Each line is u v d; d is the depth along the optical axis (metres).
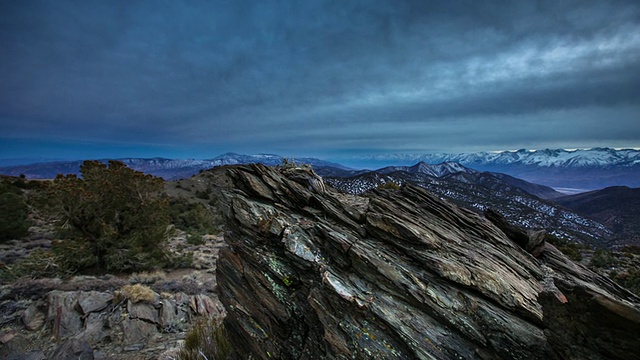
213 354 8.52
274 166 11.09
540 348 4.62
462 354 4.78
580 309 4.02
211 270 25.39
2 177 52.78
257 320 7.46
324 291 6.27
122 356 9.84
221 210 9.85
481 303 5.46
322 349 5.93
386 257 6.62
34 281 15.97
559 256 8.28
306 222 8.20
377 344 5.21
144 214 24.67
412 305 5.70
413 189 9.62
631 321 3.51
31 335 10.80
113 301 13.16
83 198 21.80
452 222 8.27
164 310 13.16
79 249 20.86
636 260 50.91
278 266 7.44
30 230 30.64
